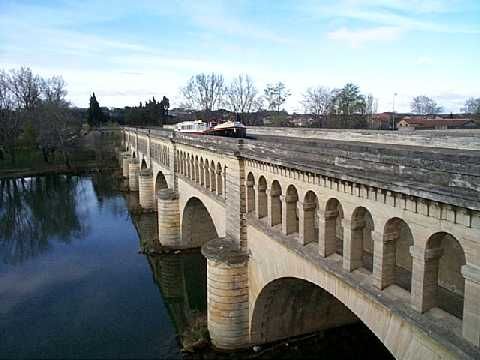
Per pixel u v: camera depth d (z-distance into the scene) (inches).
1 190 3501.5
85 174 4200.3
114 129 5861.2
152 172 2568.9
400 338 545.3
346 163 637.3
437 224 470.6
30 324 1285.7
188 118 6368.1
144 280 1596.9
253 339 1054.4
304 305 1063.0
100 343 1168.2
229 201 1093.1
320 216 705.0
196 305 1387.8
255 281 991.6
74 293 1497.3
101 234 2186.3
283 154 822.5
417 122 3508.9
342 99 4023.1
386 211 550.6
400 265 708.7
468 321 440.8
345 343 1088.8
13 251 1991.9
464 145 835.4
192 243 1829.5
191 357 1050.1
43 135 4466.0
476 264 424.5
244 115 4862.2
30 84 5059.1
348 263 638.5
